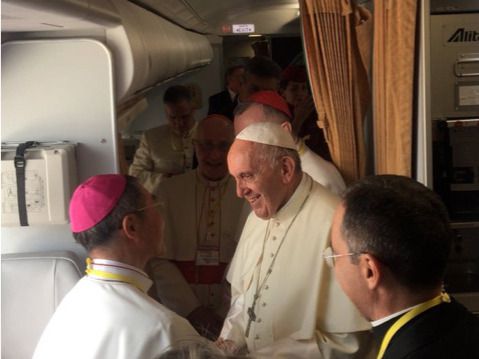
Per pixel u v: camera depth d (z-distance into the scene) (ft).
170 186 9.66
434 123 8.93
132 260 5.32
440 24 8.70
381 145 8.96
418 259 3.78
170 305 9.26
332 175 8.57
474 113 8.91
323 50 8.95
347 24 8.87
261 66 11.96
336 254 4.21
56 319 5.27
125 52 7.41
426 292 3.87
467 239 9.23
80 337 4.99
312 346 6.12
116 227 5.21
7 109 7.32
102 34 7.39
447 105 8.89
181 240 9.52
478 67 8.79
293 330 6.31
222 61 20.51
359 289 4.04
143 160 13.98
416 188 4.08
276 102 7.93
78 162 7.39
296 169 6.54
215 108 16.05
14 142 7.35
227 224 9.49
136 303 5.06
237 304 7.17
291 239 6.51
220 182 9.57
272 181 6.34
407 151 8.32
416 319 3.76
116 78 7.47
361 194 4.10
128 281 5.24
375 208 3.94
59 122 7.37
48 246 7.48
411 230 3.80
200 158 9.52
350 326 6.06
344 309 6.10
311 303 6.22
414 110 8.34
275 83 12.02
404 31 7.99
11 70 7.28
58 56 7.27
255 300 6.63
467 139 8.92
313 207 6.50
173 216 9.52
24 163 6.79
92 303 5.08
